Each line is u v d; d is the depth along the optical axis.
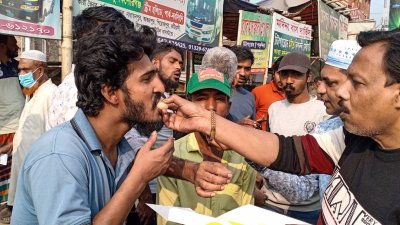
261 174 2.54
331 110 2.18
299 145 1.60
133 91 1.32
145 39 1.33
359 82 1.19
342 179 1.32
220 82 2.05
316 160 1.57
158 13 5.13
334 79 2.07
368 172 1.24
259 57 7.60
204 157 1.96
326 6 10.42
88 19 2.00
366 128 1.21
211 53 2.99
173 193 1.88
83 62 1.30
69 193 1.16
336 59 2.06
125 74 1.30
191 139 2.00
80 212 1.16
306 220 2.57
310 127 2.96
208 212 1.88
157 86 1.37
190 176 1.64
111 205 1.23
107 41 1.27
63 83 2.27
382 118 1.17
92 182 1.29
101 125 1.37
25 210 1.29
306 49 9.69
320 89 2.24
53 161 1.19
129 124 1.39
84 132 1.32
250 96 4.34
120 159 1.51
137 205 2.27
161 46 3.25
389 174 1.19
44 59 3.99
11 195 3.93
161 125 1.60
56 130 1.31
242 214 1.40
